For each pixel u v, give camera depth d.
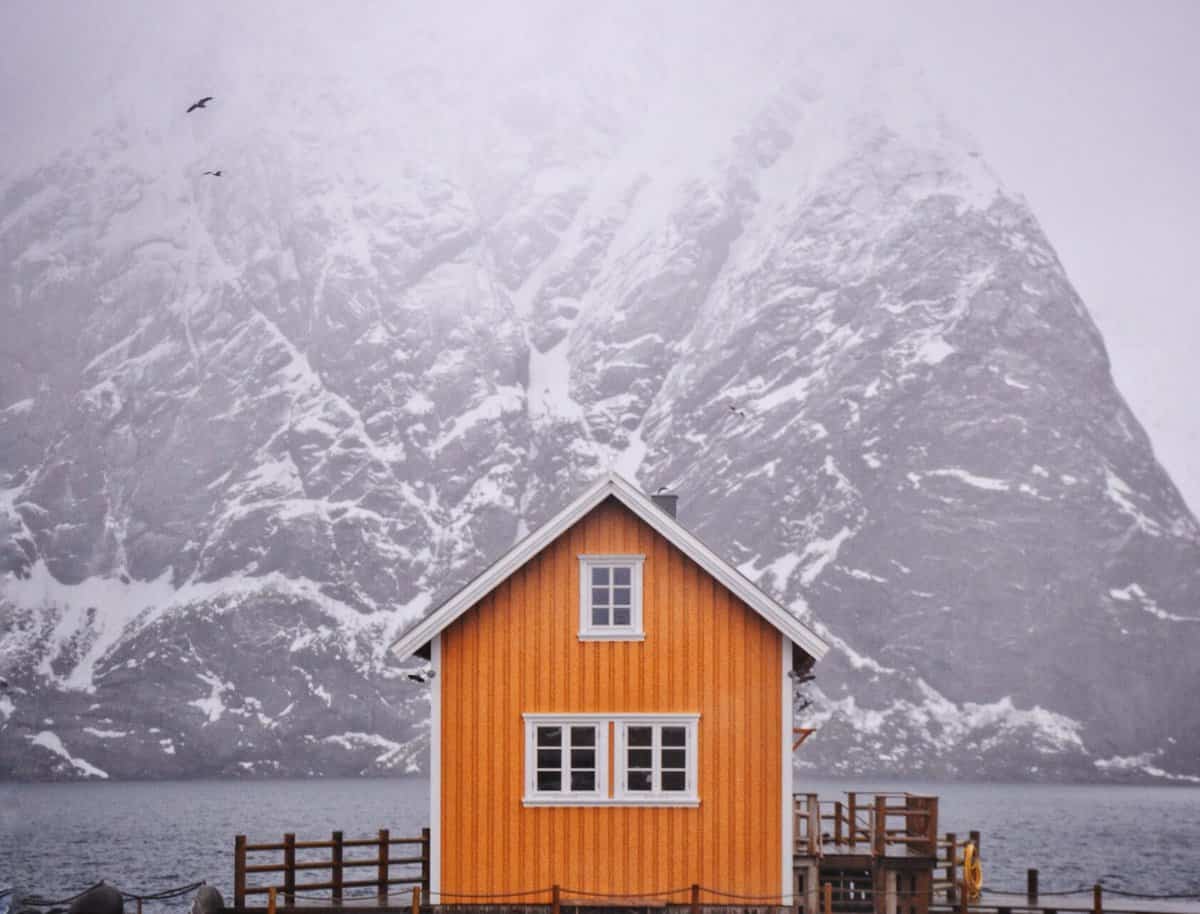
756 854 39.28
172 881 79.50
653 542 40.41
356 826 127.06
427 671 40.72
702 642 40.03
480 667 40.09
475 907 39.00
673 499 44.31
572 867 39.31
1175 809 163.62
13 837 115.44
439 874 39.34
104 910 34.72
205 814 148.38
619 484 40.22
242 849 39.91
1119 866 96.50
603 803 39.50
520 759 39.75
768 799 39.50
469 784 39.69
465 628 40.28
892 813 42.19
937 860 41.53
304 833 118.88
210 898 38.44
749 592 39.91
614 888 39.22
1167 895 77.31
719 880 39.19
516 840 39.44
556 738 39.84
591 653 40.06
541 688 39.97
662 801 39.44
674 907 39.00
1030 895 47.09
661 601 40.19
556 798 39.50
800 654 40.91
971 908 43.34
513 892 39.25
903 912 41.84
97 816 143.75
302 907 38.97
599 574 40.41
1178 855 106.12
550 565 40.44
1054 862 98.88
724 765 39.62
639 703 39.84
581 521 40.56
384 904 40.31
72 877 83.19
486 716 39.91
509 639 40.16
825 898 40.84
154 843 109.88
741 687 39.91
